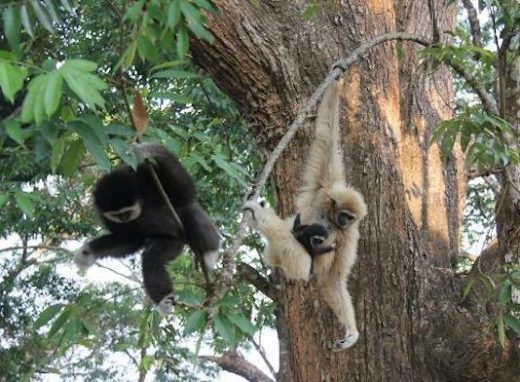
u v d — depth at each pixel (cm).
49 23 357
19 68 314
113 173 549
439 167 826
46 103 301
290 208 746
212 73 769
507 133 628
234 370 1329
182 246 563
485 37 1172
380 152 773
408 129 822
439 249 792
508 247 686
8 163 884
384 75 797
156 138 479
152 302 540
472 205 1170
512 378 707
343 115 775
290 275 584
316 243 593
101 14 1098
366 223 757
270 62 752
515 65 711
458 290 765
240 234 423
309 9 698
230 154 732
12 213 1217
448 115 857
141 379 1029
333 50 773
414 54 841
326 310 755
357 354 743
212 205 965
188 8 375
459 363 720
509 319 597
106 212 535
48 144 372
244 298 863
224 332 413
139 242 568
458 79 1211
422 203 799
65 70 309
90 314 559
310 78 762
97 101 307
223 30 739
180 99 455
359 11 798
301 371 774
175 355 1192
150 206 541
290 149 751
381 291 750
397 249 759
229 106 1008
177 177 539
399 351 742
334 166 624
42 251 1692
